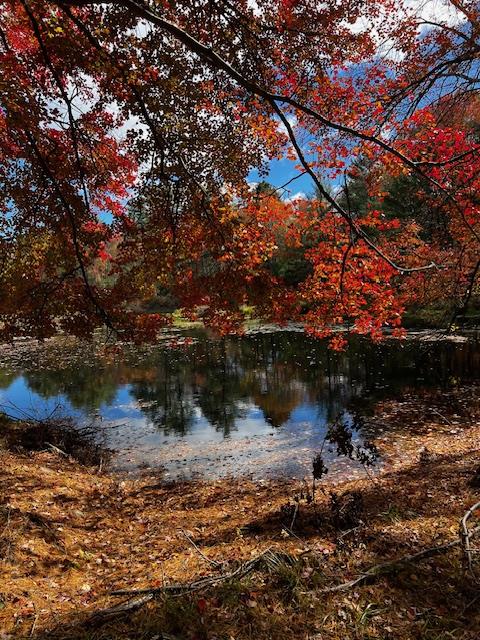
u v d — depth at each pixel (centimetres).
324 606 303
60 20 400
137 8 311
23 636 281
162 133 546
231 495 767
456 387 1448
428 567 351
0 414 1103
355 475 834
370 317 795
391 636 274
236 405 1415
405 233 961
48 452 917
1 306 655
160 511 684
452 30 773
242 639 271
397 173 626
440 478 683
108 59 415
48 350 2695
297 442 1057
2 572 373
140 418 1310
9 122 462
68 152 659
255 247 663
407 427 1120
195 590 328
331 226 732
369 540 418
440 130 685
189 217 665
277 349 2444
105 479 845
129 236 731
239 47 550
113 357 2369
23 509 535
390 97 808
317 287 760
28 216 643
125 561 455
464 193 709
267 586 328
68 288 697
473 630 277
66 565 419
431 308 1725
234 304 739
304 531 462
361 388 1534
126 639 272
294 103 343
